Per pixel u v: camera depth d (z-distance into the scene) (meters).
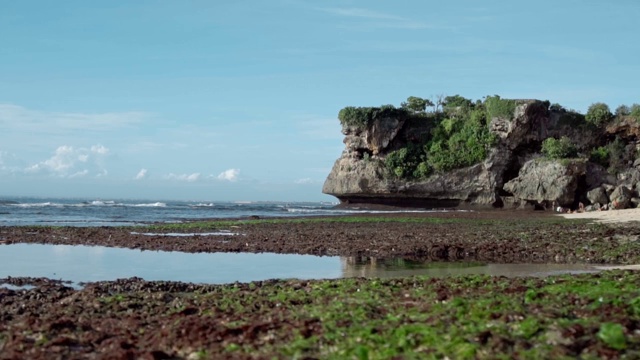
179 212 88.38
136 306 14.80
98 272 22.95
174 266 24.75
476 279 17.08
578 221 54.00
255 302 14.47
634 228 41.19
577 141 96.44
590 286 14.72
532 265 24.48
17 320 13.13
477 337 9.68
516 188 92.12
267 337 10.67
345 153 107.50
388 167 102.00
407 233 40.44
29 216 68.56
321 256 28.42
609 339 9.39
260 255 28.80
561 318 10.91
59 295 16.64
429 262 25.98
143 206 117.94
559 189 87.25
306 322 11.45
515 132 95.19
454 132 101.94
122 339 10.95
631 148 94.69
